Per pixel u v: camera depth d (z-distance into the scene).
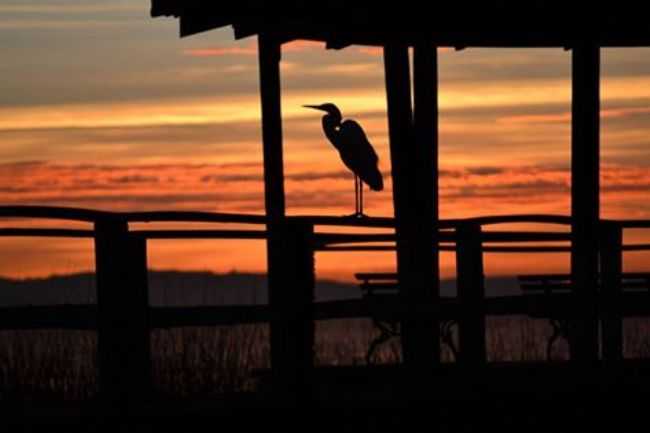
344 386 17.22
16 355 18.48
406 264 16.50
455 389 15.98
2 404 16.55
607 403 16.52
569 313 17.08
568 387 16.39
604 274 17.92
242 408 14.96
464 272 16.25
